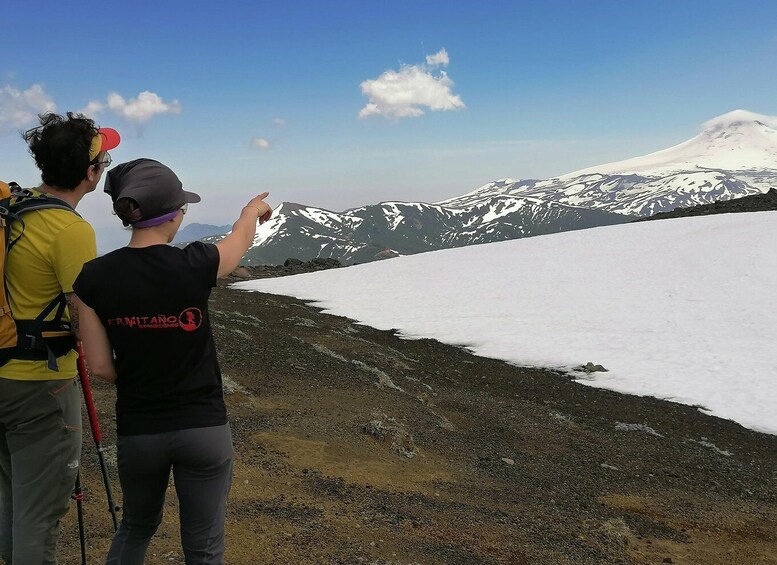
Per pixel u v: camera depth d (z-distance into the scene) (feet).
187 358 9.13
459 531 22.56
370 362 65.67
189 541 9.64
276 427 31.65
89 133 10.62
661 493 34.55
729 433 52.54
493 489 30.17
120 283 8.81
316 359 55.01
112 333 8.93
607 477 36.45
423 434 38.04
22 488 10.55
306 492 23.44
